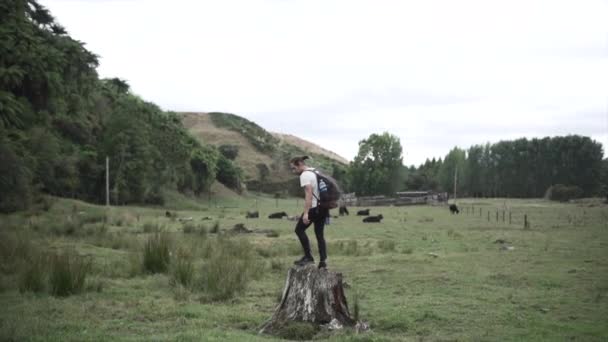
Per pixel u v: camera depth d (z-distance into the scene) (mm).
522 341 7727
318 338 7668
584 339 7875
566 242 23219
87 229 23453
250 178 151875
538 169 121500
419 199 85000
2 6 48656
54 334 7473
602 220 40625
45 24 62188
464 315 9383
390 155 114438
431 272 14336
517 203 89562
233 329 8367
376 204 84062
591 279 13078
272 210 67688
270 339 7566
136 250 17531
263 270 13883
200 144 109625
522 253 18953
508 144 125938
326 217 8562
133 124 73875
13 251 13812
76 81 67438
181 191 95250
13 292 10328
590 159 117812
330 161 189250
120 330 8016
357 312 8539
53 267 11000
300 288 8250
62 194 60938
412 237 26891
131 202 73625
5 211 38500
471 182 128750
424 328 8516
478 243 23125
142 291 11094
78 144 68625
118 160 70812
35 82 50031
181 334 7633
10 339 7129
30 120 52125
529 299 10750
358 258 17516
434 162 155125
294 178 157125
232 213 55625
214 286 11086
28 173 42250
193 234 24422
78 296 10336
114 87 93875
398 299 10766
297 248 19516
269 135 199625
